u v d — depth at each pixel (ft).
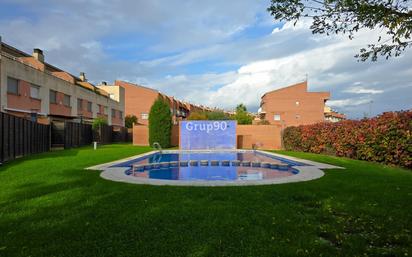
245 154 66.85
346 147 50.29
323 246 11.98
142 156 53.01
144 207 17.28
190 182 25.64
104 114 134.21
